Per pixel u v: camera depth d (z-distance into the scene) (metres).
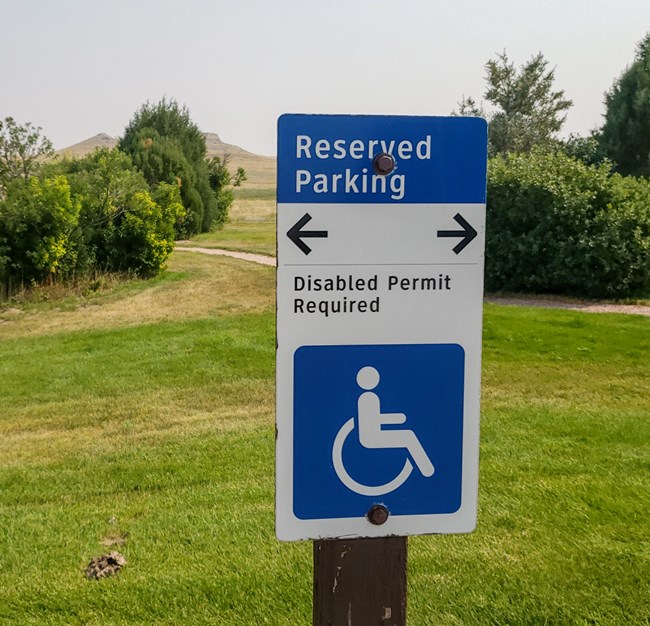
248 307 15.41
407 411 2.01
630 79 32.59
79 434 7.71
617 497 5.32
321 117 1.92
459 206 1.98
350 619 2.11
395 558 2.09
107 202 19.83
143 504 5.53
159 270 20.81
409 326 2.00
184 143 36.50
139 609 3.96
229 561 4.46
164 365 10.68
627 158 32.22
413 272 1.98
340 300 1.97
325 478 2.01
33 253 17.78
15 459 6.90
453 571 4.29
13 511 5.50
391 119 1.94
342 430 2.00
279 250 1.94
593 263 16.62
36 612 3.97
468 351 2.02
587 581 4.14
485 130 1.97
